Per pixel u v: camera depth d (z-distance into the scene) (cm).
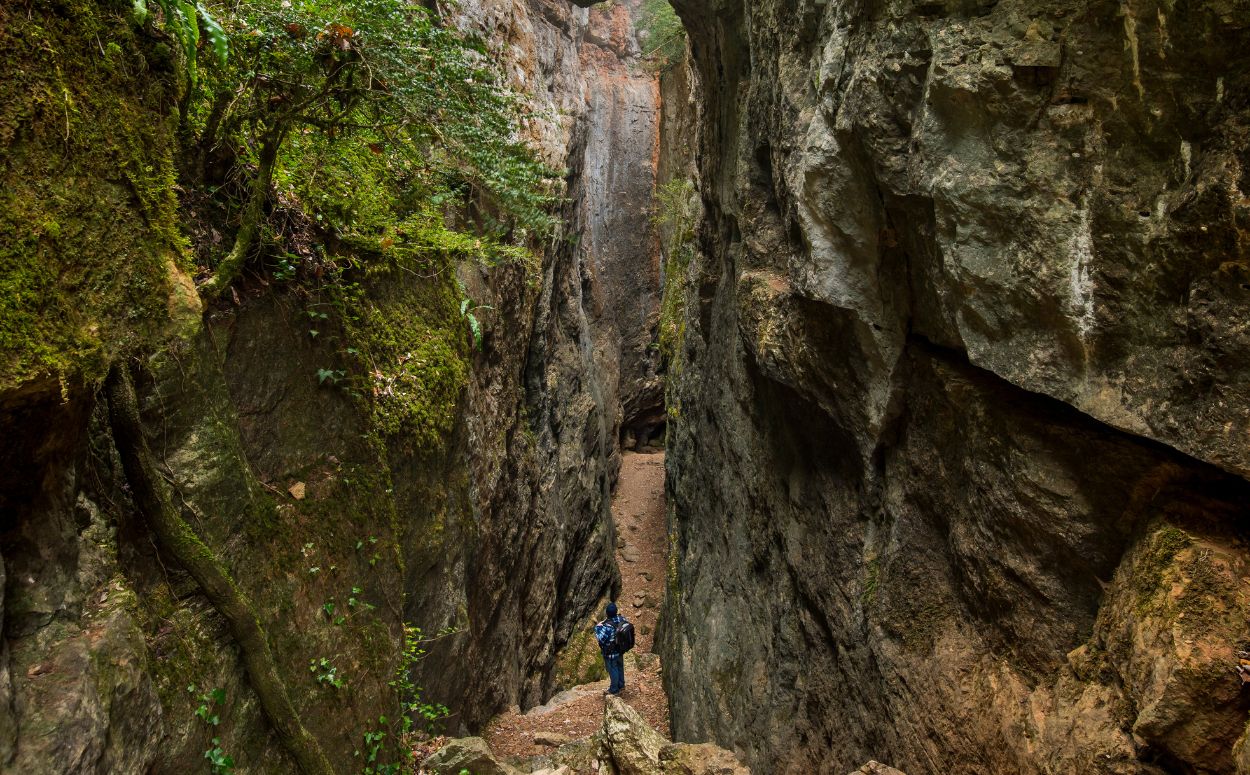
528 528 1039
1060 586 279
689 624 851
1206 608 212
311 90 350
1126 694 232
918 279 354
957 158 286
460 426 689
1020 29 261
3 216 201
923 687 351
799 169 452
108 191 243
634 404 2219
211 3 328
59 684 216
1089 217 246
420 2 707
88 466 262
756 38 609
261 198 359
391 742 472
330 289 459
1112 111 238
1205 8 206
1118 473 254
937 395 351
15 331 199
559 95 1468
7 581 215
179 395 308
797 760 497
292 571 381
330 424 447
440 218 646
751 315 563
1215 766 204
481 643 796
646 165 2173
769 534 621
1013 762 279
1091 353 253
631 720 532
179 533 291
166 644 283
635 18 2203
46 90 218
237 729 316
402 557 515
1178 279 221
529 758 698
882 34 326
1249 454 203
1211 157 209
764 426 629
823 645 493
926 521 377
